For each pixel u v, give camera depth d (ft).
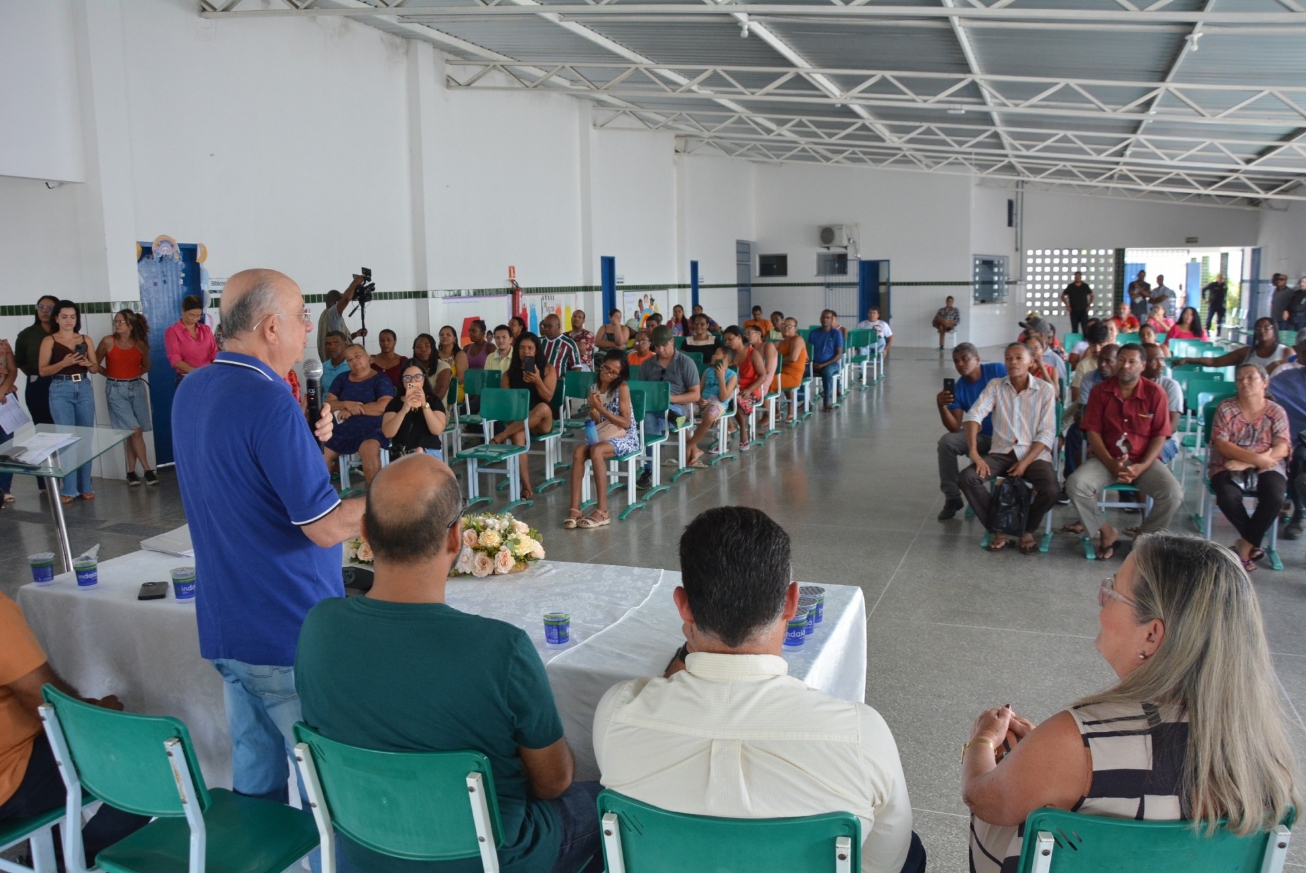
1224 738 4.69
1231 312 72.02
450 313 37.40
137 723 6.36
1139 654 5.10
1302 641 13.69
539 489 24.80
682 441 26.37
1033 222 71.67
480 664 5.59
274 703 7.27
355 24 32.45
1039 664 13.15
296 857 6.73
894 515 21.71
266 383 6.99
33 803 7.36
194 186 26.96
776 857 4.78
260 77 28.84
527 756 5.94
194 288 27.20
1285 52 24.95
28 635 7.25
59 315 22.99
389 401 22.27
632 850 5.11
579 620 8.73
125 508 22.22
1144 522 18.04
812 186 69.51
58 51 23.65
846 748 4.86
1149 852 4.72
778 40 30.68
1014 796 5.15
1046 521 18.95
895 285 68.69
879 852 5.19
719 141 60.03
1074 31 24.99
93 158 24.21
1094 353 25.14
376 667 5.66
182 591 9.11
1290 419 19.25
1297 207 54.39
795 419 35.55
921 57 31.24
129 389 24.30
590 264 48.34
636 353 30.96
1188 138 38.50
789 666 7.52
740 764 4.87
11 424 13.05
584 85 43.06
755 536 5.15
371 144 33.53
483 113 39.32
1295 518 19.16
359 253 33.19
